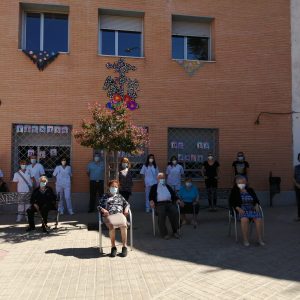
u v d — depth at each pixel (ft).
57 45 44.86
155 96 44.55
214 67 45.98
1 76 42.01
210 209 40.50
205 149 46.32
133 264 21.45
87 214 40.04
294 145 47.03
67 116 42.80
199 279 18.83
